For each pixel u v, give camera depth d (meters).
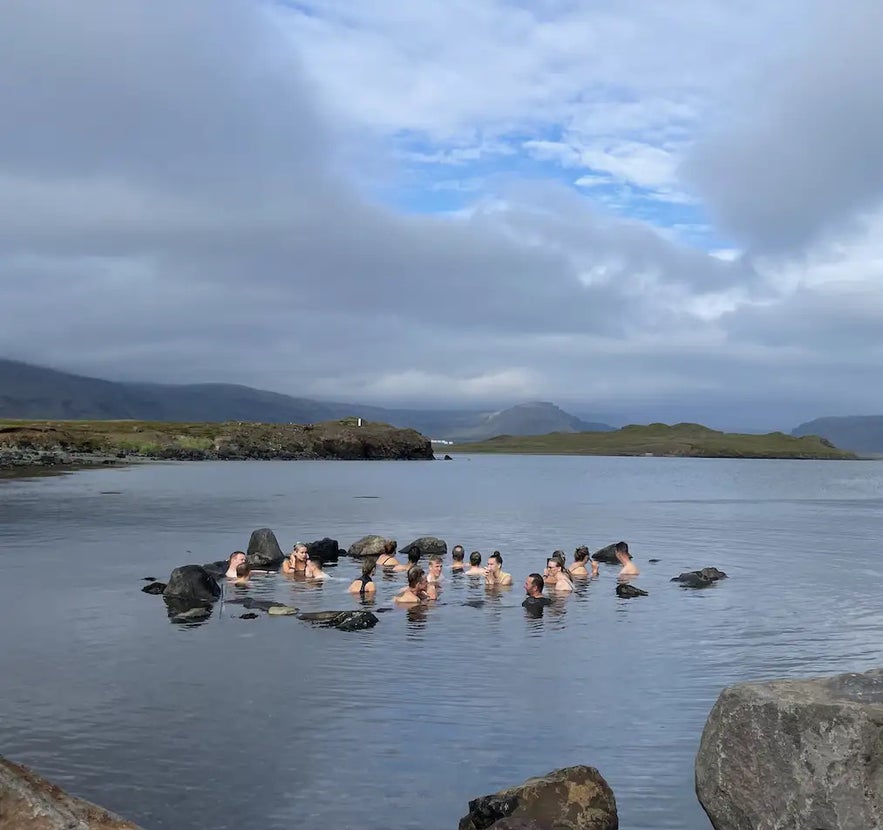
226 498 61.66
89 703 12.80
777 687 8.35
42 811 6.70
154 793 9.54
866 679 8.22
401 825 8.85
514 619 19.92
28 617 19.48
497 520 49.38
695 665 15.48
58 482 73.56
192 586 22.31
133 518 44.56
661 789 9.82
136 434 158.88
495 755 10.79
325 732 11.55
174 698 13.08
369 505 59.62
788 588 25.05
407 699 13.09
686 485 104.81
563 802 8.86
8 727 11.69
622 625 19.25
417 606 21.61
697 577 26.55
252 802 9.33
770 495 82.38
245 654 16.00
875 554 34.00
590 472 153.75
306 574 26.69
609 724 12.03
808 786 7.52
